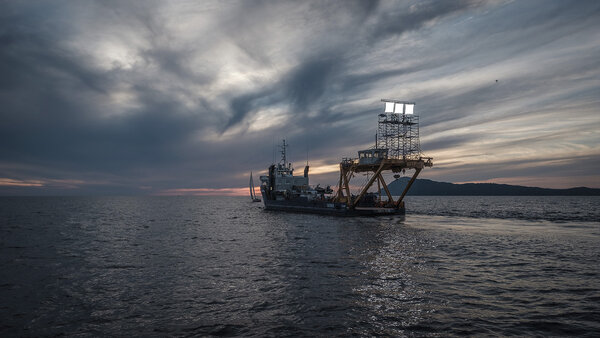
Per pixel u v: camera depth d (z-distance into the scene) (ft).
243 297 47.73
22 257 81.00
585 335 33.83
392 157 189.06
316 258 77.56
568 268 65.51
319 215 223.71
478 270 63.82
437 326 36.42
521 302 44.52
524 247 91.86
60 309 43.47
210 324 37.78
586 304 43.57
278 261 74.33
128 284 55.47
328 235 121.70
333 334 34.60
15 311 42.86
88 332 36.19
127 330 36.50
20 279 59.21
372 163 187.52
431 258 76.38
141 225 174.81
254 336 34.37
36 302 46.39
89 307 44.16
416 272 62.39
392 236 116.57
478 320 38.09
